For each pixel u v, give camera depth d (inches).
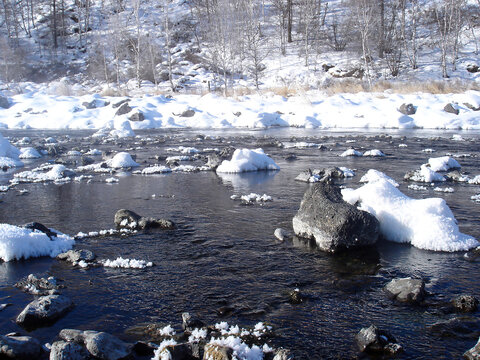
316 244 304.2
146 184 515.2
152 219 354.0
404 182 506.0
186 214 384.8
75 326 203.5
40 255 293.6
